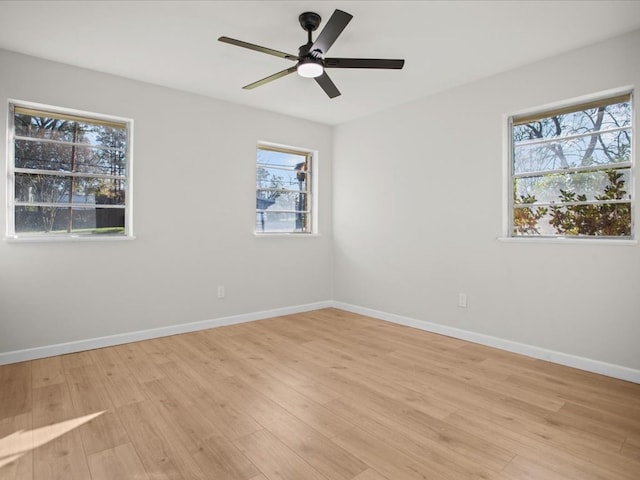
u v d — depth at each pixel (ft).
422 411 7.25
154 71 10.99
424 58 10.07
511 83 10.75
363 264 15.33
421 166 13.14
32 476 5.35
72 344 10.57
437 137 12.62
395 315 14.05
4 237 9.65
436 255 12.70
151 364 9.68
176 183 12.42
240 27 8.63
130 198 11.68
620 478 5.35
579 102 9.81
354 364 9.76
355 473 5.42
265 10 7.92
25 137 10.21
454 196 12.17
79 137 11.02
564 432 6.53
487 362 9.94
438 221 12.64
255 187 14.32
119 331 11.37
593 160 9.61
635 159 8.76
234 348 11.00
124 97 11.39
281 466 5.58
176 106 12.37
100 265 11.07
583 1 7.50
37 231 10.44
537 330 10.31
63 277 10.50
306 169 16.26
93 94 10.88
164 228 12.20
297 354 10.50
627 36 8.79
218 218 13.37
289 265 15.37
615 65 8.95
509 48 9.52
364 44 9.32
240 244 13.94
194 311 12.86
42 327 10.19
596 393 8.07
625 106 9.13
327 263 16.65
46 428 6.60
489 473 5.44
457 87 12.03
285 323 13.93
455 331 12.16
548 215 10.39
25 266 9.96
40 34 8.90
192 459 5.74
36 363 9.73
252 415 7.08
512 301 10.82
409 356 10.37
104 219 11.44
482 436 6.40
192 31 8.79
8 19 8.23
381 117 14.53
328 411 7.25
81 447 6.05
